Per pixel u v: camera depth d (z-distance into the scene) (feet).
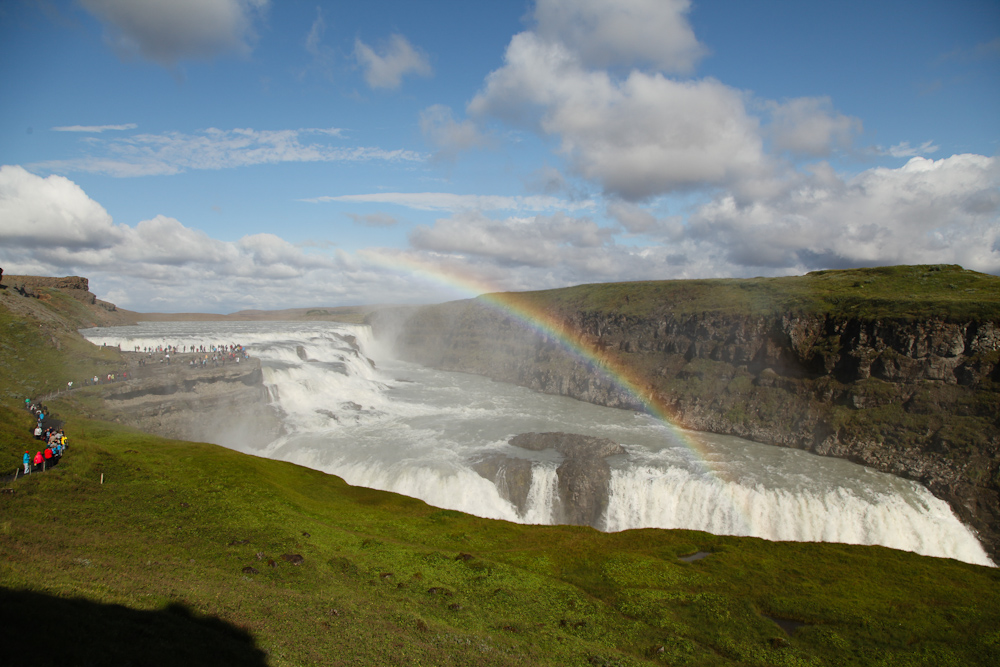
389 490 226.99
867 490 223.10
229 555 119.44
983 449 225.15
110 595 80.43
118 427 212.43
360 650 86.02
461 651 94.32
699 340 371.35
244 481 174.60
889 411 263.29
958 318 261.24
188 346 394.11
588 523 220.02
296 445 264.52
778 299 359.87
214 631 79.56
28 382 224.33
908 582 147.43
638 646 112.06
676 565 153.69
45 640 59.62
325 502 181.98
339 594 111.24
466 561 141.59
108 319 581.94
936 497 220.64
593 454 253.44
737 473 237.04
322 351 428.56
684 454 263.70
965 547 200.03
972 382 249.75
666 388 358.84
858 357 286.05
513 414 342.23
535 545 164.76
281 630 87.25
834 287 366.84
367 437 278.67
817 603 133.59
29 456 142.10
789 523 209.97
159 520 130.31
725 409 321.32
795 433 286.25
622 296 502.38
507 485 227.61
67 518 118.21
